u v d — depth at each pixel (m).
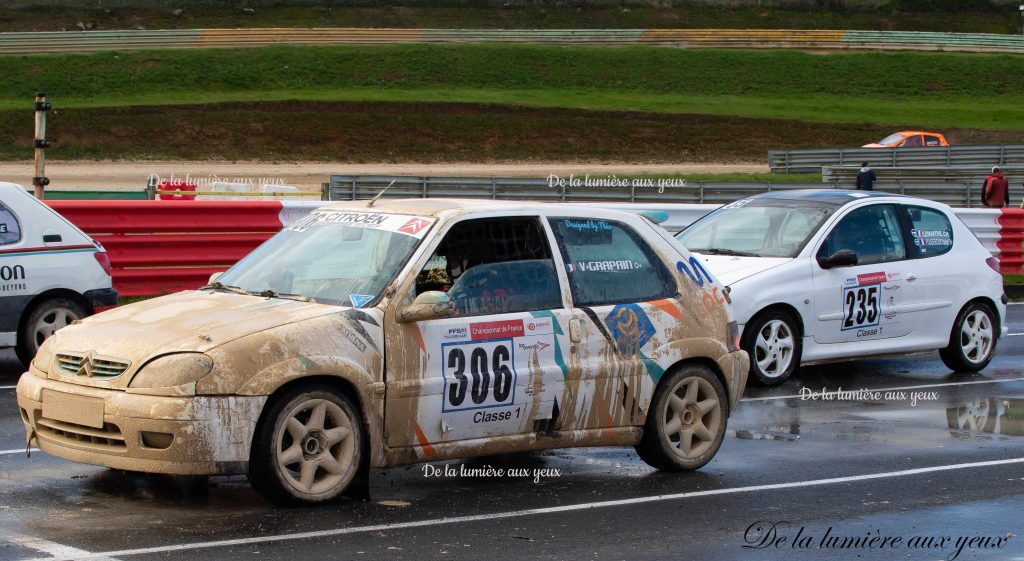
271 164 57.31
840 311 14.80
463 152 63.34
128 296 18.38
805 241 14.87
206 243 19.02
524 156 64.00
